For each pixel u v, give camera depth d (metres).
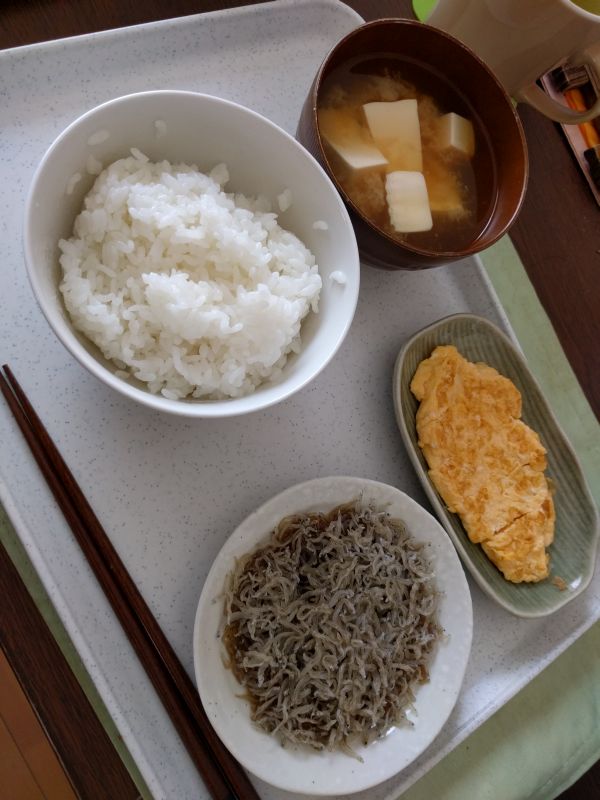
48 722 0.33
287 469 0.31
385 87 0.32
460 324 0.34
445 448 0.33
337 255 0.28
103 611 0.28
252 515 0.28
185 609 0.29
